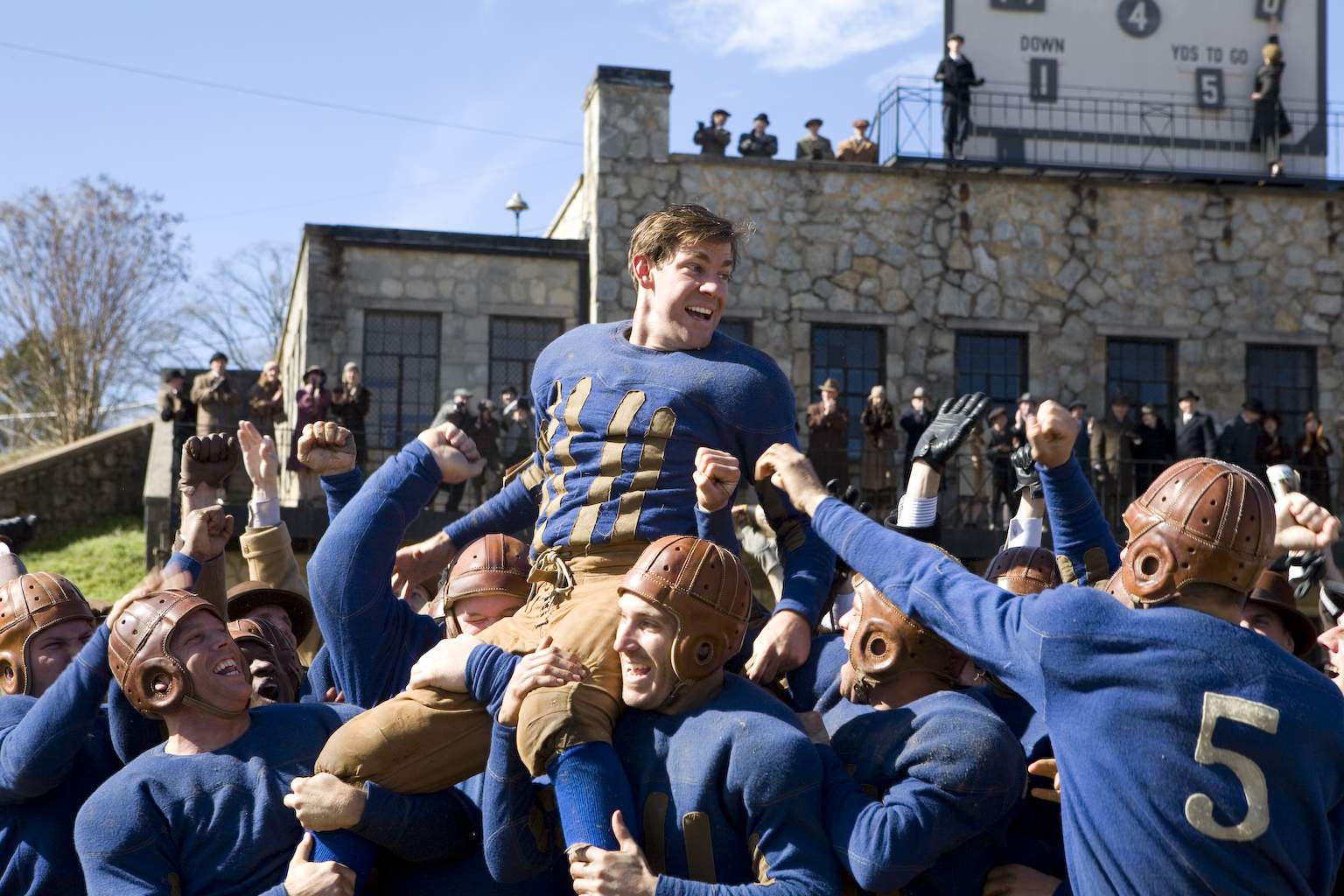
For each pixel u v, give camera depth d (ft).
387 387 62.13
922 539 12.48
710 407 10.95
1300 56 68.33
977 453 54.49
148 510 54.70
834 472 53.16
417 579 13.08
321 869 10.01
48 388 96.22
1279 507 12.64
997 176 64.85
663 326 11.24
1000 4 66.80
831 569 11.04
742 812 9.54
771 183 63.36
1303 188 66.33
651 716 9.95
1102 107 67.05
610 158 62.28
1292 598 13.05
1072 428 11.73
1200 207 66.08
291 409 68.74
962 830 9.52
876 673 10.26
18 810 11.98
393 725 10.16
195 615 11.00
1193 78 67.62
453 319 62.59
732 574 9.82
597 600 10.36
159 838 10.68
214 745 11.03
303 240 63.16
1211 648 8.40
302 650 26.40
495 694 9.95
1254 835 8.17
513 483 12.82
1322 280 66.39
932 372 63.62
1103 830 8.41
